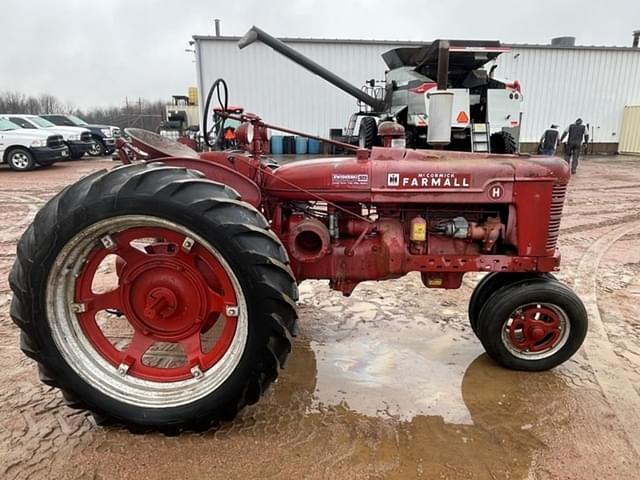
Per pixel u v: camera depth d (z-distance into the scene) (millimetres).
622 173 11891
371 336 2982
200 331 2148
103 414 2018
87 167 12805
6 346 2779
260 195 2301
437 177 2361
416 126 9227
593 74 17656
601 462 1896
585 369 2602
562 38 17672
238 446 1962
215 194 1877
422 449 1957
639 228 6016
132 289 2123
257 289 1855
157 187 1828
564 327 2520
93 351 2072
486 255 2473
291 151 14352
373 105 6055
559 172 2406
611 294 3691
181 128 16047
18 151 11742
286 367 2596
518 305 2465
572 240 5406
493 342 2514
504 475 1821
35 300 1899
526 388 2414
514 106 9086
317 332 3029
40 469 1814
